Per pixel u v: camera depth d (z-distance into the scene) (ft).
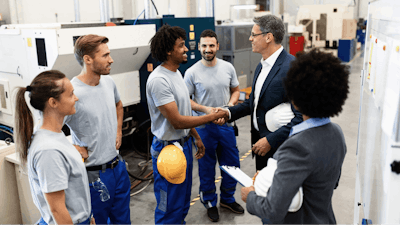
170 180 6.04
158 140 6.43
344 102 3.07
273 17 5.65
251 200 3.37
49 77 3.79
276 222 3.12
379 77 3.44
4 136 10.52
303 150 2.97
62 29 7.85
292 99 3.21
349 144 13.05
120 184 5.97
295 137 3.09
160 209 6.52
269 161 3.51
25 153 3.97
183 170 6.06
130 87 10.83
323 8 30.48
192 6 27.61
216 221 8.02
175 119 5.98
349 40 30.66
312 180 3.07
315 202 3.20
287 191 2.95
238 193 9.42
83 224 4.33
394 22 2.87
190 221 8.09
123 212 6.08
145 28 10.00
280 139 5.38
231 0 34.04
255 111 6.10
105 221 5.83
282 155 3.09
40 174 3.75
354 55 35.88
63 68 8.37
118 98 6.44
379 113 3.31
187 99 6.48
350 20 33.14
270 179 3.29
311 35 31.35
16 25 9.64
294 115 5.53
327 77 2.97
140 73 11.05
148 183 10.11
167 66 6.15
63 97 3.87
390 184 2.68
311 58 3.08
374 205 3.39
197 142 7.13
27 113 3.88
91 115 5.35
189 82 7.99
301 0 44.75
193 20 11.61
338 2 44.39
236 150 8.13
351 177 10.25
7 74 9.59
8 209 7.20
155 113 6.29
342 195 9.18
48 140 3.82
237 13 33.47
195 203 8.96
